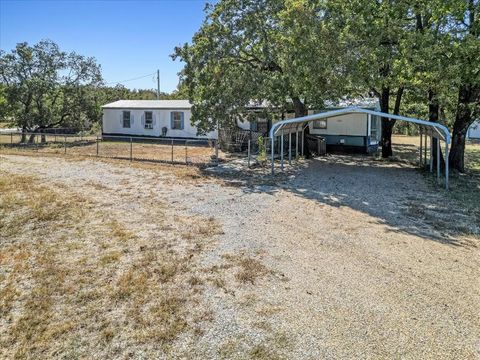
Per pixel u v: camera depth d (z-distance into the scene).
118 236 6.91
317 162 16.64
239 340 3.91
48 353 3.69
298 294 4.86
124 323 4.20
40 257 5.91
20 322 4.18
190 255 6.09
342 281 5.25
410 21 13.73
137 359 3.61
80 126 27.62
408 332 4.06
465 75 11.94
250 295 4.83
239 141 20.05
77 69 26.61
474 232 7.39
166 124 24.92
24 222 7.58
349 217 8.37
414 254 6.26
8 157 16.70
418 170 14.64
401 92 17.78
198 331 4.05
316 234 7.23
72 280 5.18
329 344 3.84
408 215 8.55
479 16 12.04
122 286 5.01
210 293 4.87
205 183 11.84
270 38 15.31
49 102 26.16
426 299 4.77
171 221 7.88
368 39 13.08
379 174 13.74
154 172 13.46
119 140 25.14
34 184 10.96
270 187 11.41
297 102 16.17
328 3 13.84
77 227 7.39
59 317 4.30
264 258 6.02
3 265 5.61
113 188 10.84
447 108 15.16
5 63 24.38
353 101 19.77
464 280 5.32
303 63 13.39
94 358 3.62
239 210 8.81
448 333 4.05
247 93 15.16
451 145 14.77
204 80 15.13
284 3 14.41
